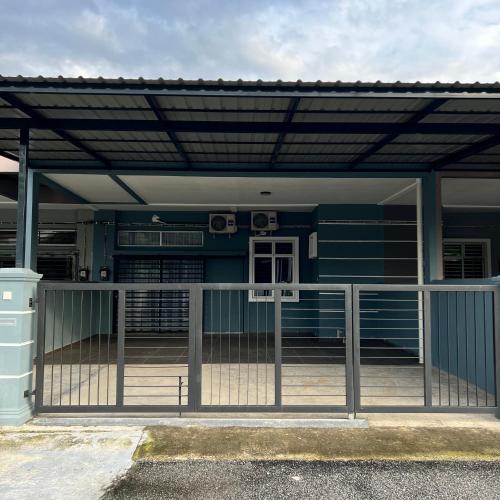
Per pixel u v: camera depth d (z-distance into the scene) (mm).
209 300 9625
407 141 5055
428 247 6215
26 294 3953
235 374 5688
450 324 5559
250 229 9617
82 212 9484
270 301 9555
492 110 4148
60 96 3814
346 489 2832
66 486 2848
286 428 3805
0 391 3832
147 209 9453
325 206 8648
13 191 7449
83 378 5480
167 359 6695
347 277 8562
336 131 4453
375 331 8570
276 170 6094
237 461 3207
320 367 6039
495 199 8070
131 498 2713
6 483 2879
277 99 3883
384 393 4805
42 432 3680
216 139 4969
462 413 3973
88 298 9156
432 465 3152
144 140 5035
